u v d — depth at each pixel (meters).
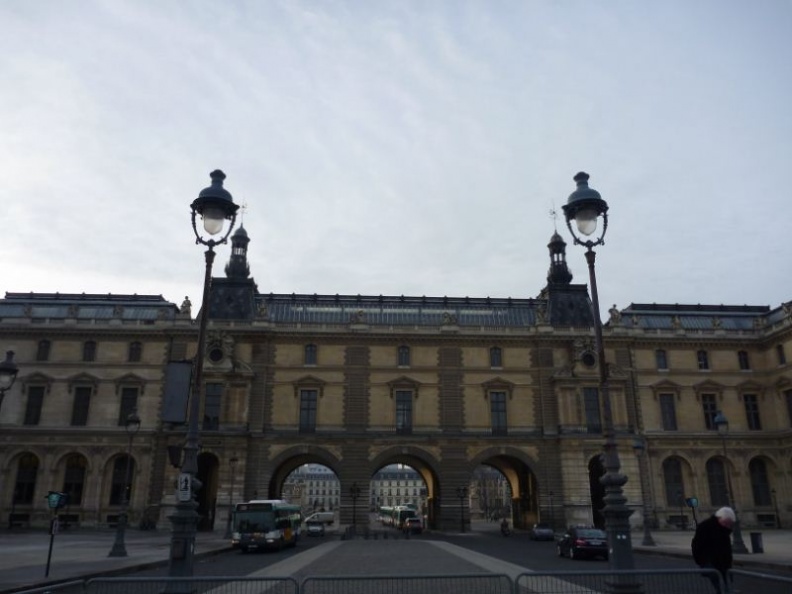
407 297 87.69
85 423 76.44
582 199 22.58
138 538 59.97
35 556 38.59
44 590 12.66
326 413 77.69
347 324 80.38
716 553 15.12
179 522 18.38
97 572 29.64
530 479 83.62
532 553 48.09
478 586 18.22
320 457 76.88
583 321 85.25
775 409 82.62
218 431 74.31
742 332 85.44
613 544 18.73
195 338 78.69
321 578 13.73
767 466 81.94
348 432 76.75
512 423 78.81
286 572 32.91
